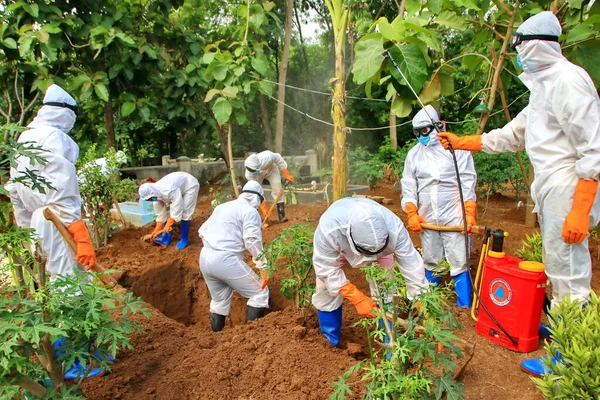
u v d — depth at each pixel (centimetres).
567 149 300
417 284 321
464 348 300
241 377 330
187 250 665
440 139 382
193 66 896
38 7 752
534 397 289
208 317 600
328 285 331
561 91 290
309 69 1744
